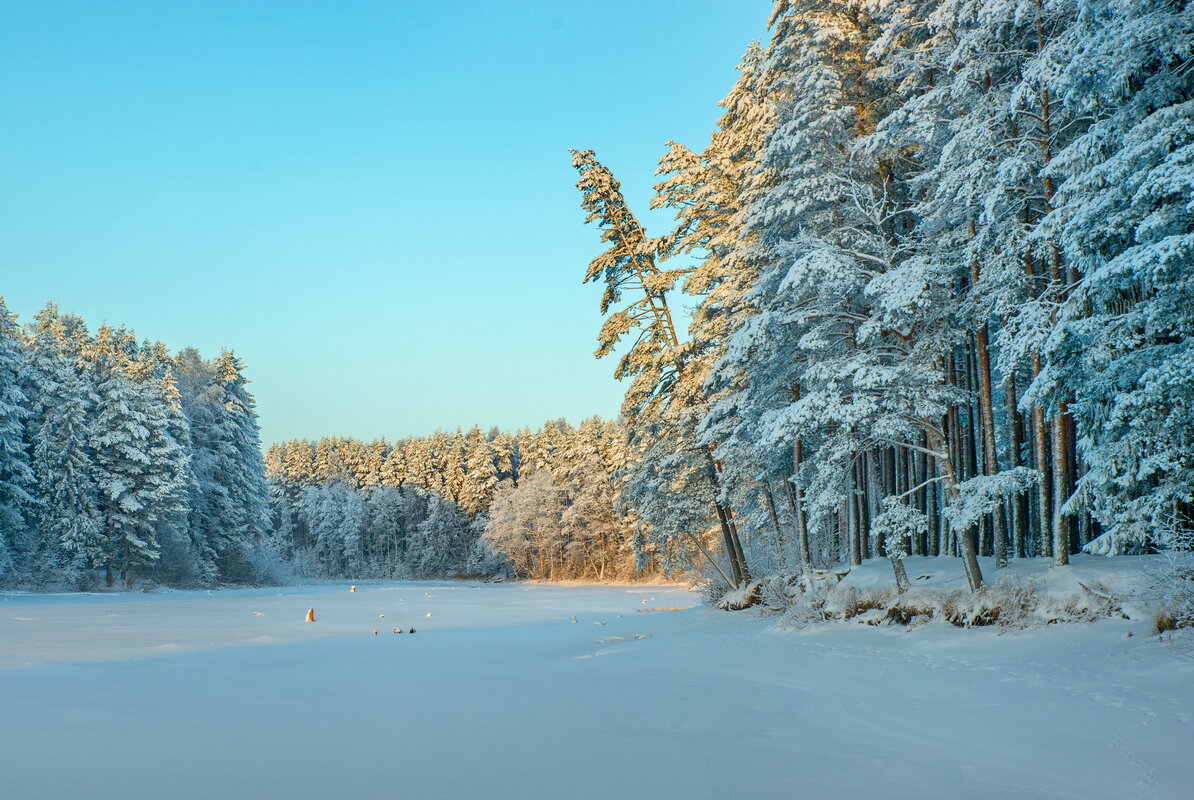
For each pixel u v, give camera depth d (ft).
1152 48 43.73
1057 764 24.97
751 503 93.91
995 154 57.88
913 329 63.67
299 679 47.52
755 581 89.40
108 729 31.99
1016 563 61.31
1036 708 32.83
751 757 26.91
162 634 81.00
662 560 103.76
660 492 98.07
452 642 73.97
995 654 46.75
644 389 97.09
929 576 65.36
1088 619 49.52
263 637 79.41
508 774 24.89
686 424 93.50
